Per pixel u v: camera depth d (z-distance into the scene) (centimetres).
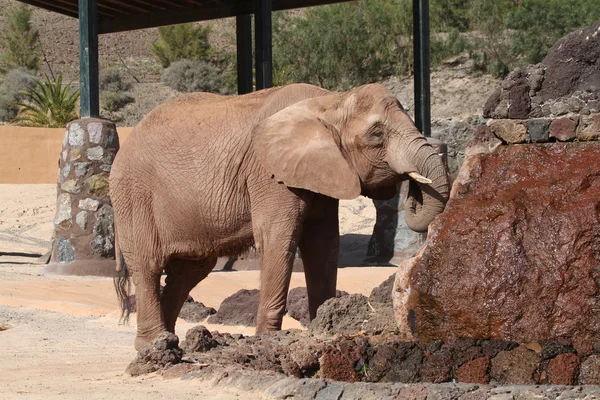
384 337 808
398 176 1054
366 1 6134
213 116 1118
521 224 744
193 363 858
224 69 7156
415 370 762
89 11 2106
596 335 711
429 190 1024
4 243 3112
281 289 1058
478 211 762
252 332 1347
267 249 1062
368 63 6066
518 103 829
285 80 5931
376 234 2420
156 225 1134
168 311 1182
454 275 751
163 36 7231
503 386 693
